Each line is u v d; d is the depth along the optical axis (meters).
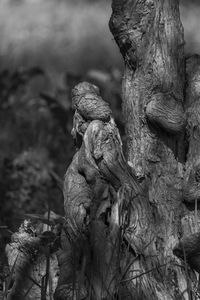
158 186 4.50
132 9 4.50
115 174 4.36
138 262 4.35
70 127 10.22
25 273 4.69
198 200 4.46
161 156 4.52
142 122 4.52
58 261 4.48
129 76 4.59
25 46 16.16
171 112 4.42
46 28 17.89
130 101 4.56
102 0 21.19
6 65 14.86
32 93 12.02
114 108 10.58
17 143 9.73
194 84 4.58
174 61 4.52
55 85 12.35
